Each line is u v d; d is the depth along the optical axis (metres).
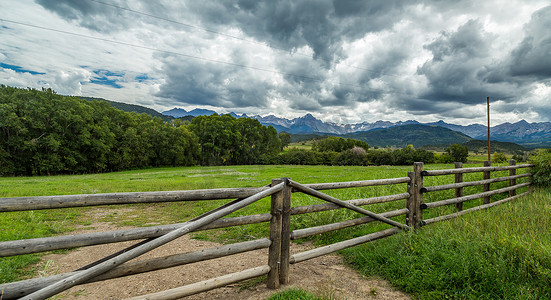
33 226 6.48
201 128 76.19
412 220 4.95
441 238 3.92
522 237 3.77
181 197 2.65
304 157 77.75
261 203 10.26
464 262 3.28
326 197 3.69
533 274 3.09
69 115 47.38
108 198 2.31
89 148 52.22
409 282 3.27
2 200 1.92
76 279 2.08
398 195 4.76
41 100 46.97
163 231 2.53
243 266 4.11
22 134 43.97
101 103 60.53
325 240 5.16
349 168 43.44
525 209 5.55
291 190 3.44
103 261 2.35
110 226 7.15
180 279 3.62
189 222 2.69
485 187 6.97
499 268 3.14
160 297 2.47
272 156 81.75
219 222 2.81
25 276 3.73
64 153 47.59
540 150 8.86
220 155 74.94
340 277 3.64
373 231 5.34
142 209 9.64
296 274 3.72
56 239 2.06
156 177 28.20
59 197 2.13
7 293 1.89
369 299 3.04
